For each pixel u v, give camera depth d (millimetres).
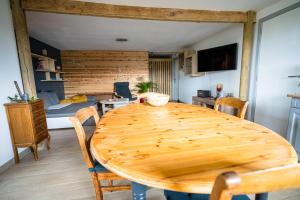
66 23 3199
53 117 3365
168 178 555
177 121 1268
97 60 6172
